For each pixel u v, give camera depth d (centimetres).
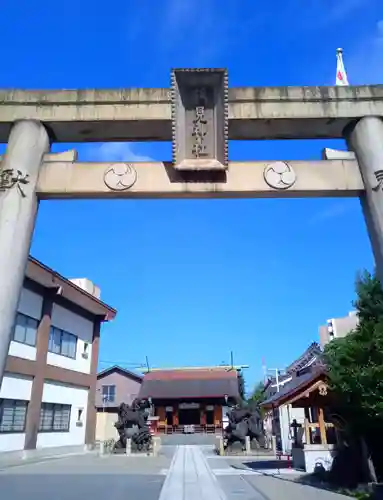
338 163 1081
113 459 2609
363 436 1288
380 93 1116
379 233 1002
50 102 1104
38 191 1045
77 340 3294
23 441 2512
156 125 1109
